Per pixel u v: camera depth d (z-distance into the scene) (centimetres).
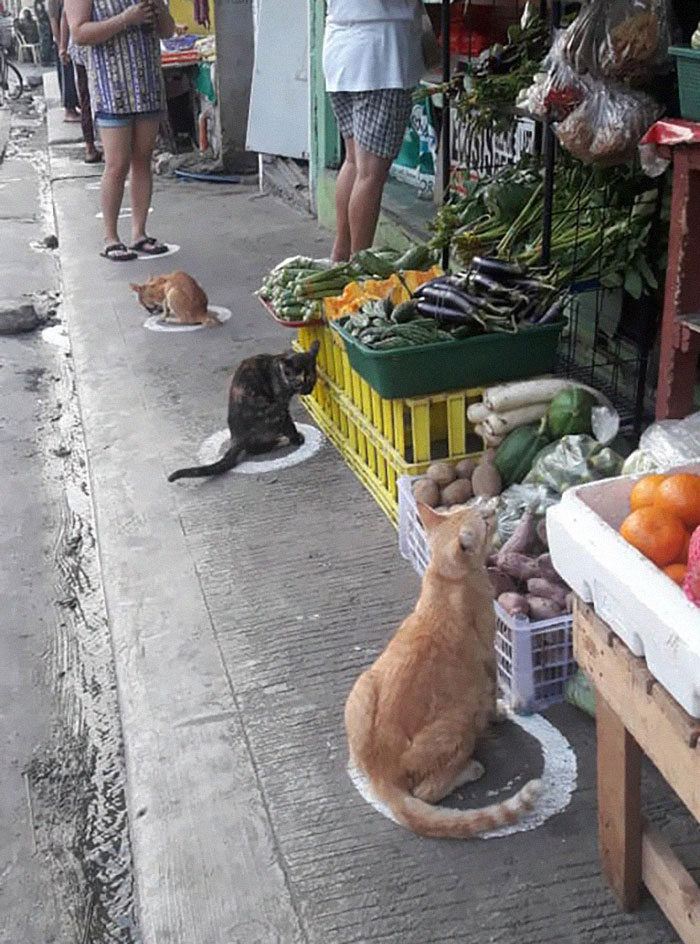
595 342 394
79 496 432
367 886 222
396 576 332
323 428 432
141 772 259
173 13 1220
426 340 333
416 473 342
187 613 320
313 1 708
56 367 569
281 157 905
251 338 545
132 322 575
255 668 293
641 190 369
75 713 304
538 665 264
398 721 233
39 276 726
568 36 317
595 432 327
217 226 780
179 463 414
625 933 207
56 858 254
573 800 240
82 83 1000
